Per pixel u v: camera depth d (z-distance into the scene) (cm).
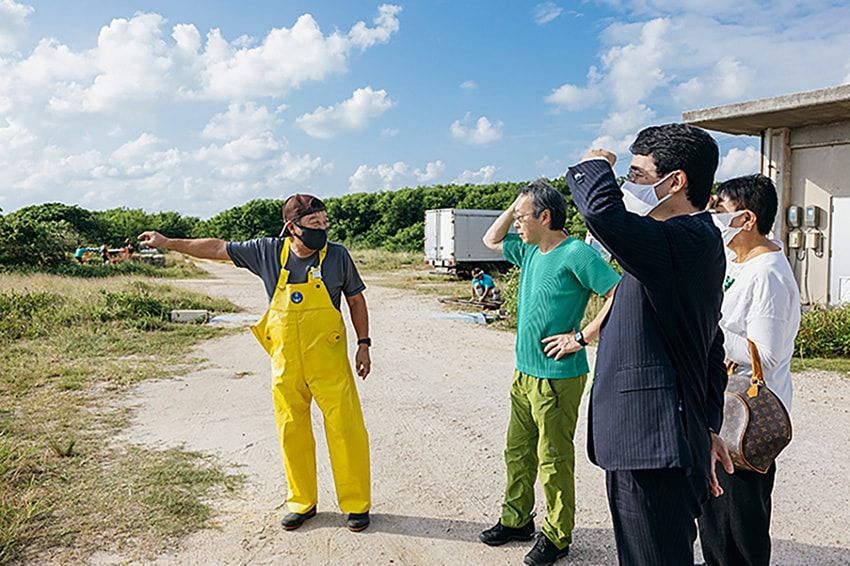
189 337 1073
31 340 1009
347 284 399
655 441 214
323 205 381
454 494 445
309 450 398
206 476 468
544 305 338
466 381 780
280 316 380
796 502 427
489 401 688
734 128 1123
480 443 553
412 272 2912
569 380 338
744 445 265
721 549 288
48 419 602
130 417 618
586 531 389
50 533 376
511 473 370
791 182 1116
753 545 281
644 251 202
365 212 5825
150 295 1415
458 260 2525
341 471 388
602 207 202
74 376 774
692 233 208
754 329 272
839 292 1067
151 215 5866
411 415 636
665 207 219
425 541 378
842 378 765
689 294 212
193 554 360
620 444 221
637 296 220
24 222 2738
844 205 1056
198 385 754
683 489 219
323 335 379
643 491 220
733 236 283
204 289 2022
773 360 270
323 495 440
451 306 1600
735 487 278
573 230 1966
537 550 351
